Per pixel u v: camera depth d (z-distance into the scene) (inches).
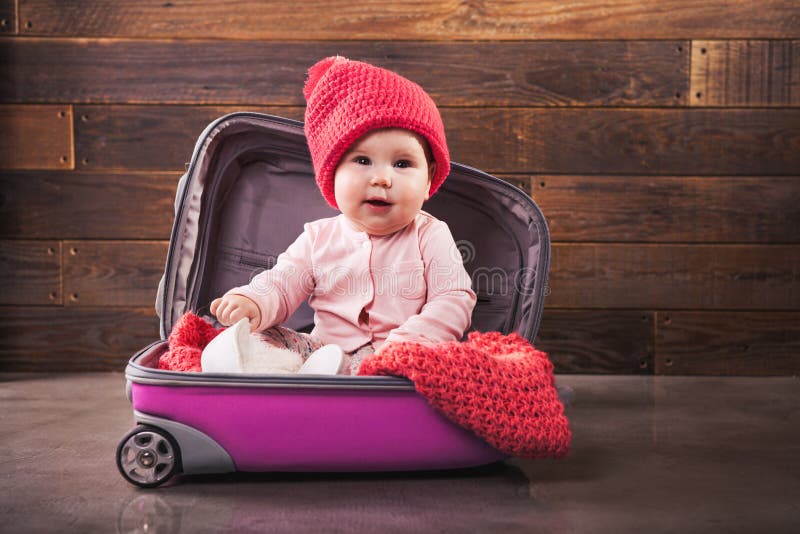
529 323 40.7
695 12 61.3
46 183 63.1
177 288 42.5
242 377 29.8
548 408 32.7
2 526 26.5
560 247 62.5
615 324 62.6
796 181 61.7
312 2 61.9
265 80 62.4
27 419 44.7
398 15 61.8
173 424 30.3
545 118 62.1
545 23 61.7
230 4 61.9
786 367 62.1
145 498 29.7
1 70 62.6
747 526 26.7
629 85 61.8
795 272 61.7
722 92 61.7
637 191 62.1
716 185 61.9
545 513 28.1
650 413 47.3
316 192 45.8
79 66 62.6
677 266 62.2
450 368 30.6
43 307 63.6
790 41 61.4
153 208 63.1
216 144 42.8
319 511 28.2
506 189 41.5
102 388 55.4
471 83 62.1
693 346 62.4
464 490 30.9
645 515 27.9
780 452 37.5
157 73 62.4
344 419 30.3
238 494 30.1
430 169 41.0
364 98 37.7
